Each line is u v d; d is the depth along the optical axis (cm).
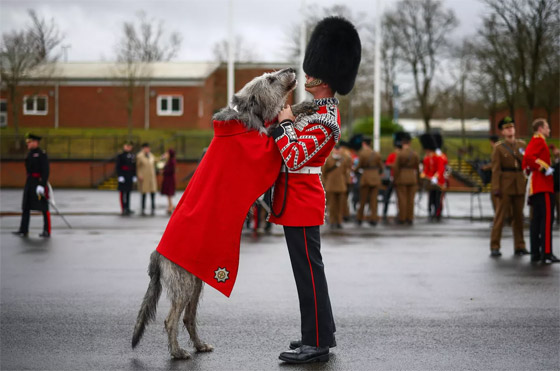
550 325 580
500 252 1005
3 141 3403
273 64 4350
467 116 5881
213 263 462
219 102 4353
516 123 4525
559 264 908
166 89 4153
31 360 476
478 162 3119
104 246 1077
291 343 507
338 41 484
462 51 4516
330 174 1419
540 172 914
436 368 461
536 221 931
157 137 3703
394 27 4759
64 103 4172
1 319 595
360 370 457
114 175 3048
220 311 629
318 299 477
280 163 470
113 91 4169
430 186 1645
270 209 492
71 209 1855
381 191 1998
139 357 486
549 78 3594
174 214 479
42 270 845
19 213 1695
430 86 4825
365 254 1000
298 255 479
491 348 511
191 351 504
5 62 3688
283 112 462
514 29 3431
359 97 4597
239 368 460
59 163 3016
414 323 587
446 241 1173
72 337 539
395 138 1744
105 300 672
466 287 746
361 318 604
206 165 471
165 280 467
